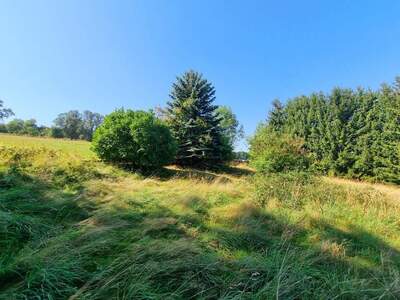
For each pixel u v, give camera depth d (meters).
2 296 2.27
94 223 3.98
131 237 3.81
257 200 6.43
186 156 18.91
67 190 5.81
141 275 2.86
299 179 8.28
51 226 3.72
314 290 3.11
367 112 20.41
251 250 4.04
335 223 5.45
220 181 9.56
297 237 4.72
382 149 18.98
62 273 2.67
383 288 3.19
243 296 2.82
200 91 19.97
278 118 25.02
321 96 22.75
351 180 19.52
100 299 2.51
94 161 11.53
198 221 4.88
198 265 3.18
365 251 4.43
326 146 21.14
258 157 14.31
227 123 38.59
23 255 2.80
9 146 9.06
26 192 4.76
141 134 12.17
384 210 6.39
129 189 6.51
